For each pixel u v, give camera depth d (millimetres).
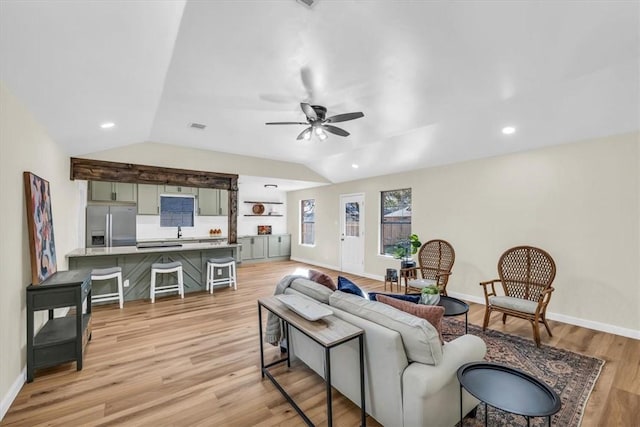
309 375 2391
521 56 2082
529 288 3502
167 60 2053
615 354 2691
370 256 6109
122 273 4395
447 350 1717
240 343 2977
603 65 2193
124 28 1562
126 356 2680
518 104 2926
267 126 3781
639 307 3023
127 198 6039
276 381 2254
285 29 1831
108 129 3346
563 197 3520
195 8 1630
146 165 4566
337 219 6934
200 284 5074
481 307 4145
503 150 3969
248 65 2260
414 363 1602
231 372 2420
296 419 1862
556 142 3523
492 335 3160
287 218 8805
